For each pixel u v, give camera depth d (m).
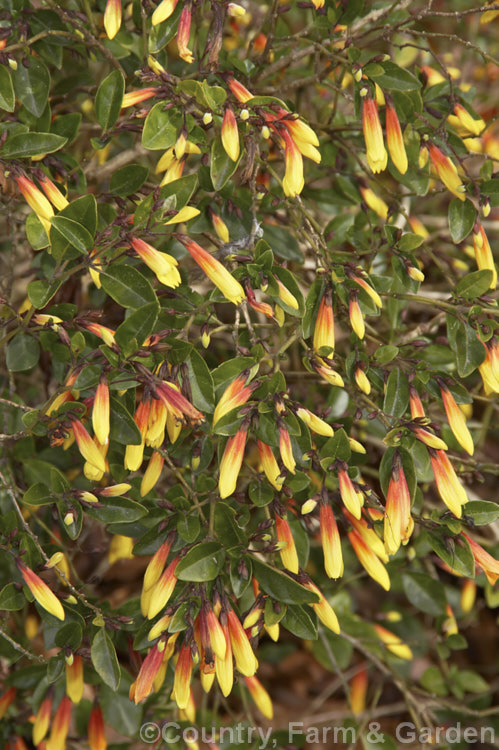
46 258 0.57
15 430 0.60
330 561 0.53
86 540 0.64
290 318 0.60
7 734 0.63
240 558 0.54
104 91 0.55
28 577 0.54
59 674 0.56
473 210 0.57
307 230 0.60
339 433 0.54
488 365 0.55
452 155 0.59
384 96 0.57
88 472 0.53
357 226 0.63
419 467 0.55
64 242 0.54
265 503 0.55
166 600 0.53
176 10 0.56
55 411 0.53
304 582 0.54
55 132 0.58
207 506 0.56
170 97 0.54
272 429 0.54
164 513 0.55
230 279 0.53
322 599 0.54
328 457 0.54
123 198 0.58
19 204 0.63
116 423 0.53
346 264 0.55
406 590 0.64
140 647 0.55
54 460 0.61
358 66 0.56
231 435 0.53
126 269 0.53
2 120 0.57
